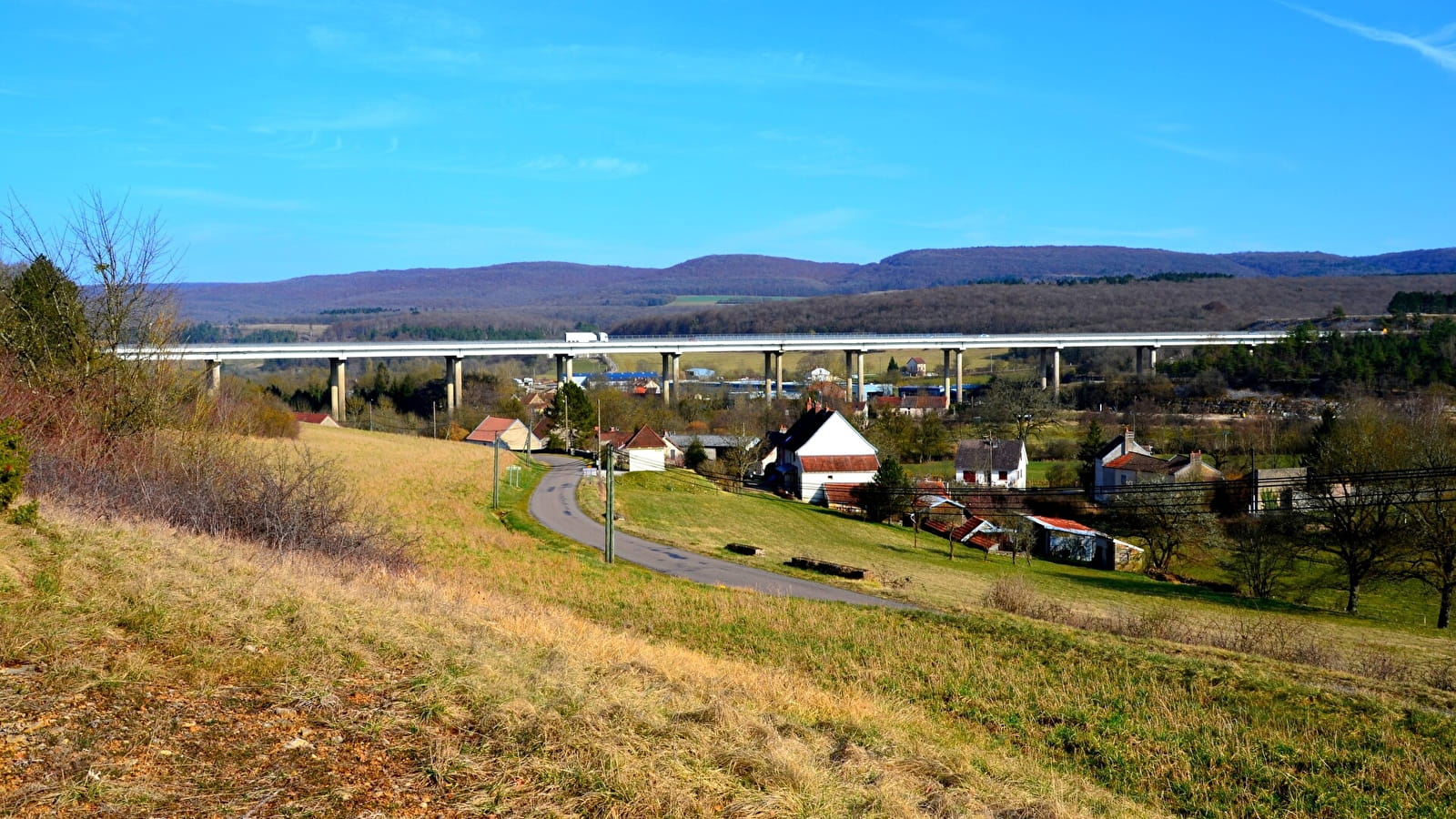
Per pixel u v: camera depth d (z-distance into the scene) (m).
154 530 20.25
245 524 24.80
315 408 121.62
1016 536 58.91
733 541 55.12
